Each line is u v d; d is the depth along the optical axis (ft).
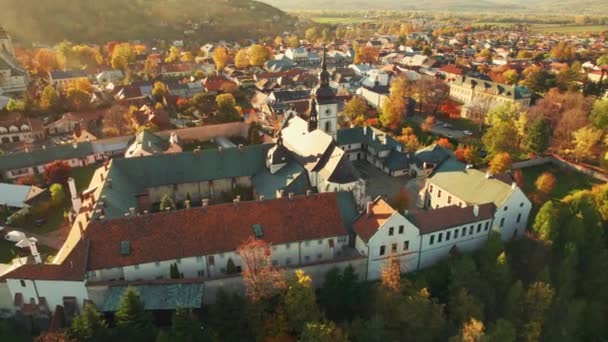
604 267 283.38
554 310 258.37
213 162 374.02
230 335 217.77
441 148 431.43
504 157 411.34
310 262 272.72
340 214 280.72
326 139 357.61
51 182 390.01
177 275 248.73
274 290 224.74
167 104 622.95
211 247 255.91
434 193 359.87
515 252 292.20
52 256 296.30
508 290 255.70
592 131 471.62
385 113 542.57
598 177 434.30
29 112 550.77
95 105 585.63
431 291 262.47
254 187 370.94
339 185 329.52
